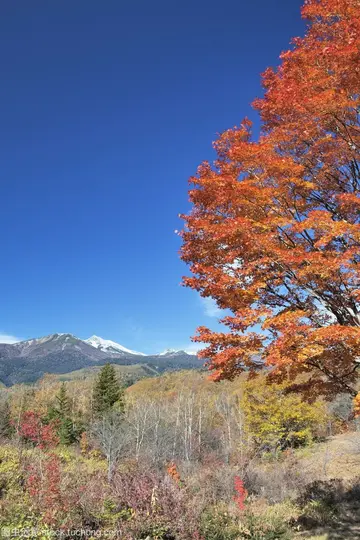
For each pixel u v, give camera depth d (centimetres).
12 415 4888
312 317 698
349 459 2356
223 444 2820
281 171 667
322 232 703
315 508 1286
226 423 3500
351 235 622
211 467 1970
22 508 802
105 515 766
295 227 616
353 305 698
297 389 870
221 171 736
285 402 2698
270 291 742
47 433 3266
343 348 666
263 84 819
